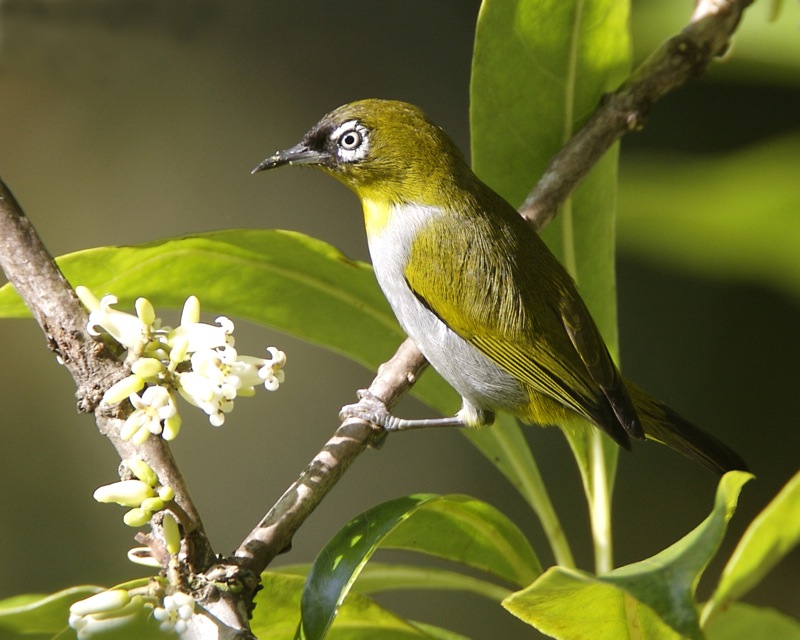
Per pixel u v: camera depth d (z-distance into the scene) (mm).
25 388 14812
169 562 5230
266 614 6547
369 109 9047
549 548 15789
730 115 16453
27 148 15695
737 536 16391
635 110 8789
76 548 13938
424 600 15328
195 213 15867
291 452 15188
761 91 16391
